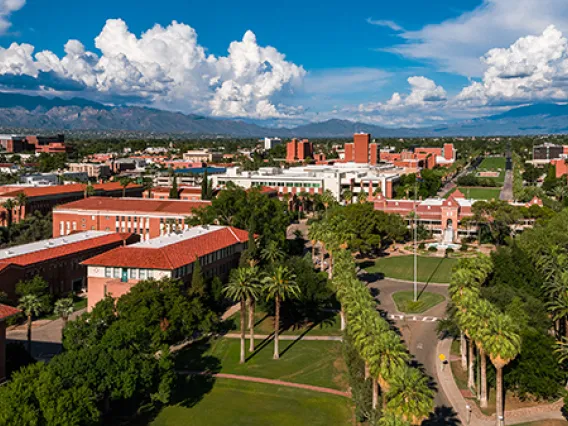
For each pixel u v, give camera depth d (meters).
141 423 76.50
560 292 97.62
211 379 90.75
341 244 145.38
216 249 133.12
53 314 124.81
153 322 96.25
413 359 96.44
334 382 89.25
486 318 73.12
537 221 187.12
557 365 81.44
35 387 64.31
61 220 194.38
